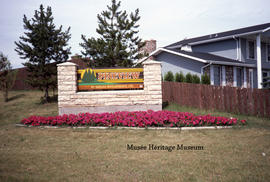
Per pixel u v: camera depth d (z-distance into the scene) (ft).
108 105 32.48
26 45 44.24
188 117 25.95
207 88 34.47
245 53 65.10
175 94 41.81
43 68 46.16
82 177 12.39
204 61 50.08
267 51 74.54
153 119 24.98
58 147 18.28
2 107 46.26
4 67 53.93
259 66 58.44
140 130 23.80
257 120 27.09
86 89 33.24
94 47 46.03
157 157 15.61
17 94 63.98
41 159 15.35
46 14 46.24
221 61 52.80
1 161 14.94
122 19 47.75
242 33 59.93
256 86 68.90
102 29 47.93
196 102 36.29
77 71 33.40
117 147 18.06
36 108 42.93
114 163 14.52
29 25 44.39
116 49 44.65
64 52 48.01
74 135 22.22
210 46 69.82
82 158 15.53
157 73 32.40
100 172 13.07
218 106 33.09
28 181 11.81
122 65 45.57
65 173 12.95
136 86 33.01
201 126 24.75
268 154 15.69
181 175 12.48
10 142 19.98
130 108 32.42
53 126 26.27
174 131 23.13
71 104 32.60
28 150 17.49
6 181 11.71
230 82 58.70
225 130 23.21
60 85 32.68
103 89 33.19
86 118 26.81
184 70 58.65
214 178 12.01
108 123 25.59
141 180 11.94
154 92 32.37
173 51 57.98
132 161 14.85
